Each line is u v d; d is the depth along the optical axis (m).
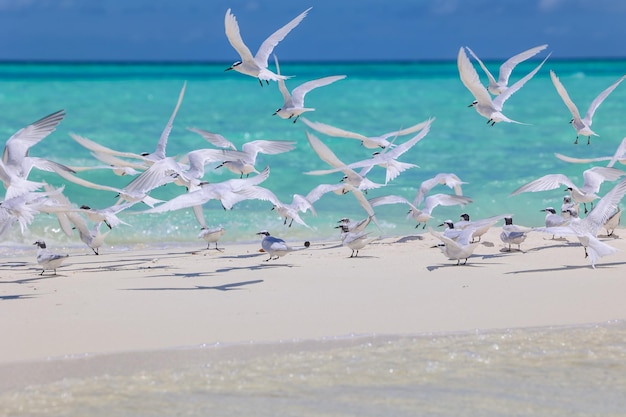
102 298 14.69
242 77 77.06
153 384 10.32
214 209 24.28
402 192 27.03
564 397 9.86
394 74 90.44
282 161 31.75
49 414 9.41
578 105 48.69
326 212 24.45
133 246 21.17
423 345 11.81
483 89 19.73
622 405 9.62
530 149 34.59
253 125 40.44
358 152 33.84
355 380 10.41
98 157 19.95
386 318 13.25
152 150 33.16
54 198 18.36
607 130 38.88
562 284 15.42
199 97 53.38
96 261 18.61
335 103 51.12
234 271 17.09
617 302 14.14
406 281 15.86
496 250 18.81
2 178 14.26
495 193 26.14
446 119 43.38
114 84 63.88
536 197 25.69
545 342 11.91
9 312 13.66
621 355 11.34
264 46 20.36
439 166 31.05
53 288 15.55
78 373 10.75
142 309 13.90
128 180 27.61
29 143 14.93
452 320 13.10
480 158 32.56
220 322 13.05
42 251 16.81
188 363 11.09
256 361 11.16
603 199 16.12
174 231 22.44
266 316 13.41
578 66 113.06
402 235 21.67
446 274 16.42
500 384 10.26
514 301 14.25
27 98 49.72
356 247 18.47
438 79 75.31
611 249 15.59
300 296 14.78
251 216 23.66
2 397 9.91
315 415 9.32
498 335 12.26
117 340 12.10
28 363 11.07
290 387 10.20
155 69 108.38
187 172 17.00
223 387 10.21
